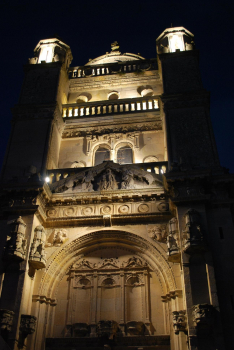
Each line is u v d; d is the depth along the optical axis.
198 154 22.95
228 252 18.62
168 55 29.36
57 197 22.23
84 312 20.09
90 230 21.59
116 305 20.08
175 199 19.92
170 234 19.59
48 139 25.17
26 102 27.73
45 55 32.28
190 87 26.95
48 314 19.92
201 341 16.25
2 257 18.95
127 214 21.42
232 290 17.55
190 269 18.08
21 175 23.61
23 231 19.83
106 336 18.84
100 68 33.34
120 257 21.41
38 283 20.14
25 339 18.30
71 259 21.52
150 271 20.80
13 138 25.50
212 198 20.28
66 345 19.12
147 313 19.56
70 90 32.16
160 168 23.03
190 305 17.12
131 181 22.36
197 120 24.70
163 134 27.34
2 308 17.98
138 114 28.55
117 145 27.58
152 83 31.48
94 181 22.95
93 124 28.66
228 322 16.73
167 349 18.56
